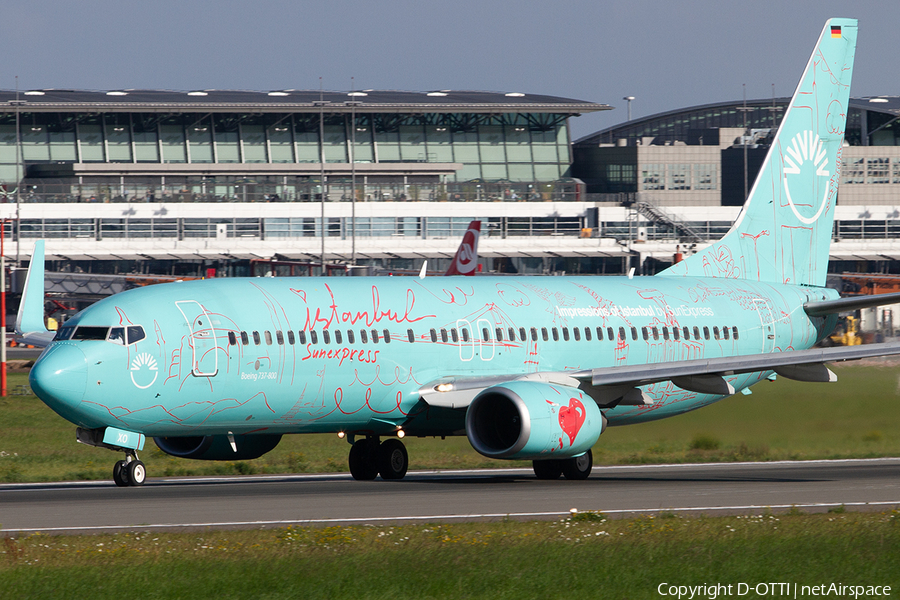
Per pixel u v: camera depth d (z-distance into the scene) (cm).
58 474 12556
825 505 8900
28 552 6400
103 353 9700
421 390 11269
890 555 6431
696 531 7194
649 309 13088
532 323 12138
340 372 10794
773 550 6506
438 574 5766
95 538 6894
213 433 10500
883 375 18662
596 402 11606
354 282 11456
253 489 10175
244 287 10781
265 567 5894
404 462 11794
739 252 14362
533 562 6084
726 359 10850
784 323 14075
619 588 5591
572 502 9006
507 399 10581
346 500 9056
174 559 6150
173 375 9969
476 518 7931
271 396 10475
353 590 5425
